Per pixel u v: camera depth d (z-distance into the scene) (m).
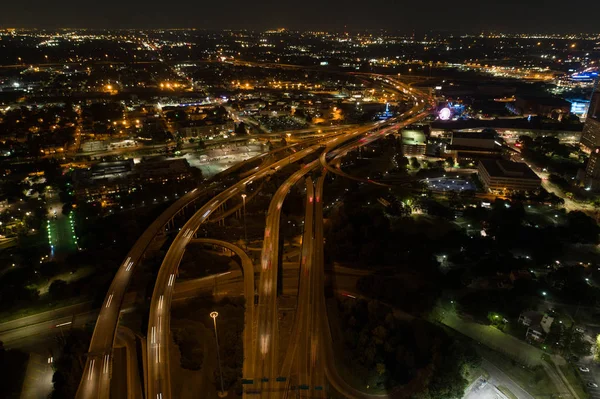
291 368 191.50
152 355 192.75
